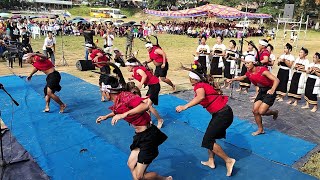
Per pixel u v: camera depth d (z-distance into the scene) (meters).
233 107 7.69
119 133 5.84
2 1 58.56
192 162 4.84
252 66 5.62
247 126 6.37
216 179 4.38
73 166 4.62
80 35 28.17
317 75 7.37
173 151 5.19
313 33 38.06
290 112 7.42
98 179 4.30
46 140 5.48
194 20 45.91
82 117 6.66
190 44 24.75
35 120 6.43
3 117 6.57
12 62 12.61
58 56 16.12
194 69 4.37
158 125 6.18
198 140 5.64
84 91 8.78
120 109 3.59
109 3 65.75
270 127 6.39
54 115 6.75
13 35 14.73
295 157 5.05
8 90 8.75
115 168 4.58
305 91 7.68
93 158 4.87
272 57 8.45
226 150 5.28
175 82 10.54
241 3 45.09
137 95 3.63
